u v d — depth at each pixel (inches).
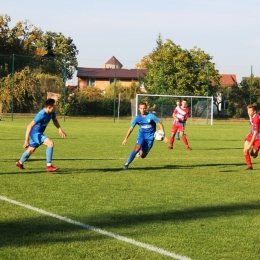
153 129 567.2
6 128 1382.9
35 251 244.2
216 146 938.7
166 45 2522.1
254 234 285.0
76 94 2373.3
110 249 249.4
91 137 1109.1
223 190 433.1
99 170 548.1
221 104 2556.6
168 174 527.8
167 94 2169.0
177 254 243.9
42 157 664.4
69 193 399.5
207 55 2393.0
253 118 577.3
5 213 321.7
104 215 322.3
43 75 2289.6
